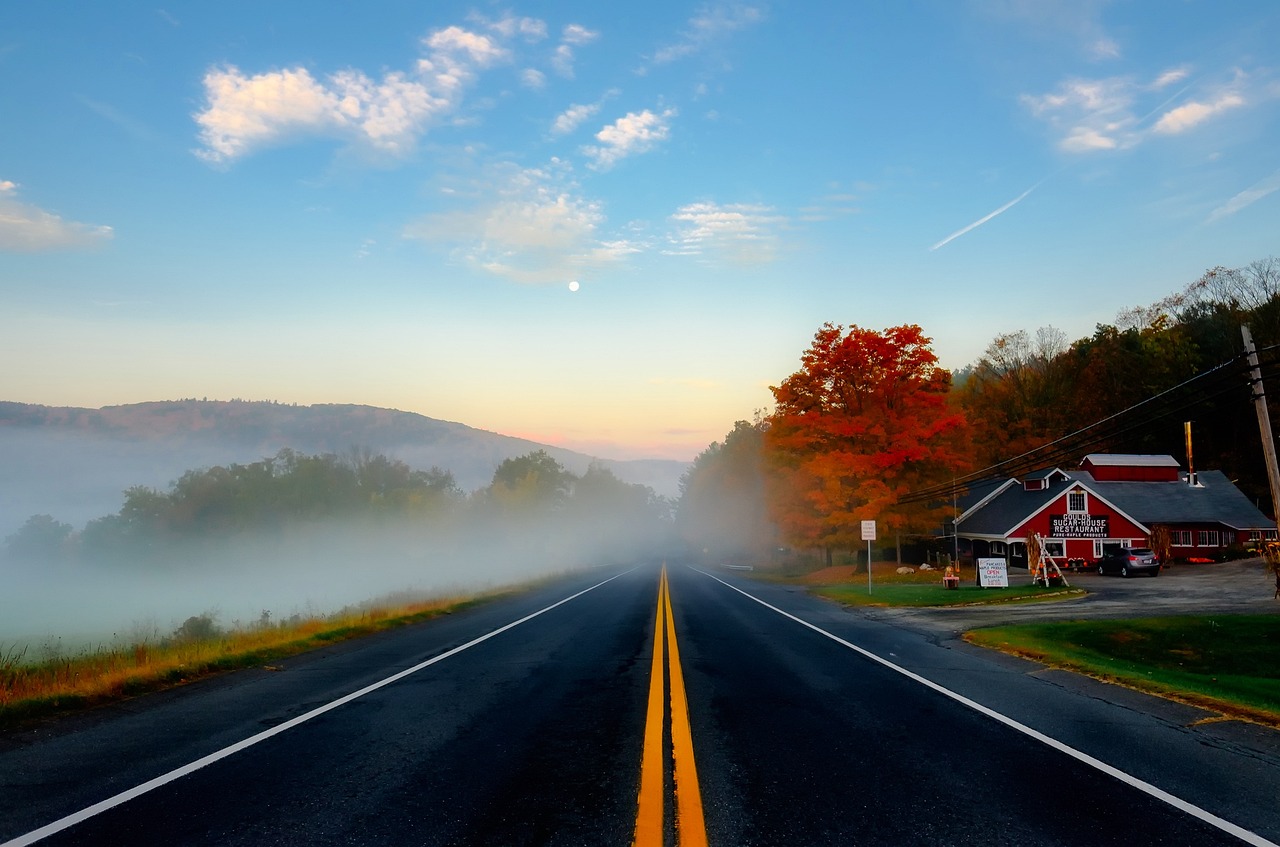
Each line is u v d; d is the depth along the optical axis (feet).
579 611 68.90
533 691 29.76
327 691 29.71
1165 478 181.37
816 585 120.98
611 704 27.30
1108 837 14.79
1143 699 28.71
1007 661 39.04
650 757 20.30
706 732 23.17
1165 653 54.54
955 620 62.75
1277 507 52.75
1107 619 64.23
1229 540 165.07
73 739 22.12
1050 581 106.93
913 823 15.49
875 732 23.26
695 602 81.71
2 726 23.72
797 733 23.09
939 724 24.38
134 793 17.19
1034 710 26.61
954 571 104.01
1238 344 199.11
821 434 141.18
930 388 140.56
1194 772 19.13
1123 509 168.35
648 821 15.52
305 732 23.04
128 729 23.38
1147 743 22.03
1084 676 34.01
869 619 63.10
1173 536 166.40
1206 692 29.84
